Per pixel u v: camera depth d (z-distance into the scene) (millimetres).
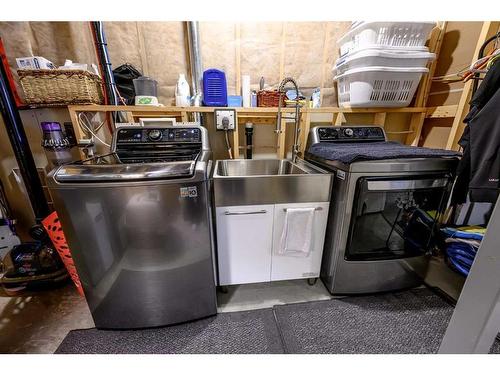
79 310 1351
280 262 1412
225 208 1246
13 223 1745
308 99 1885
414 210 1316
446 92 1739
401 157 1173
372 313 1298
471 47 1547
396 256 1368
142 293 1121
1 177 1812
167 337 1165
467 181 1205
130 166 961
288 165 1711
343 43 1729
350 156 1161
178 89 1651
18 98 1652
